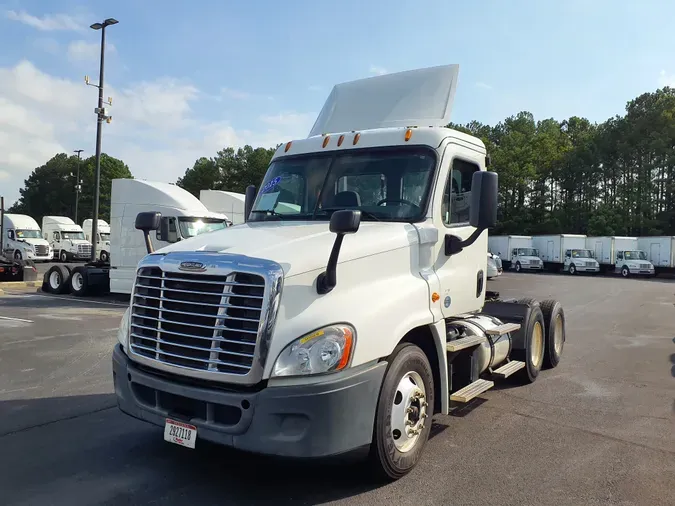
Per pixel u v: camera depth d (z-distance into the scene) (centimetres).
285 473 441
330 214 506
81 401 636
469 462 470
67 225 4362
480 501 399
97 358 859
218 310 368
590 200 6391
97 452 482
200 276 380
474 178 461
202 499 396
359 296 395
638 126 5847
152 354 404
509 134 6944
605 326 1309
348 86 650
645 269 3866
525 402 654
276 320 357
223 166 7769
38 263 4134
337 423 359
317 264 383
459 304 525
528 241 4697
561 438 533
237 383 359
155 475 436
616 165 6241
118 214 1647
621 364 873
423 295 452
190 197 1647
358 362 372
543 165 6631
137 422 563
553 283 2986
